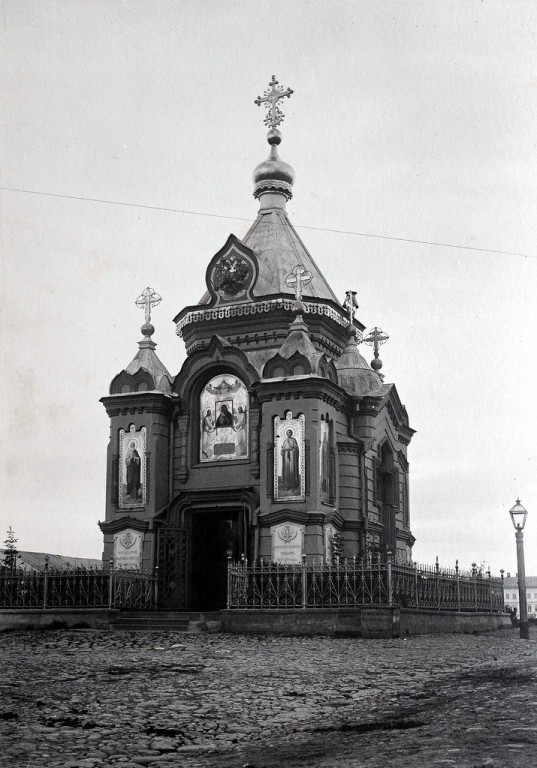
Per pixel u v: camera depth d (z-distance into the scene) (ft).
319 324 128.36
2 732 40.57
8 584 106.73
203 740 40.04
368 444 120.78
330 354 131.44
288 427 111.55
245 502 115.85
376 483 124.57
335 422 117.29
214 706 48.01
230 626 95.45
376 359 137.80
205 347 122.42
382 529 123.03
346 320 135.33
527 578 369.09
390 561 93.50
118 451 121.19
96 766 34.76
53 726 42.37
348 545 115.85
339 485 117.39
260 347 126.11
